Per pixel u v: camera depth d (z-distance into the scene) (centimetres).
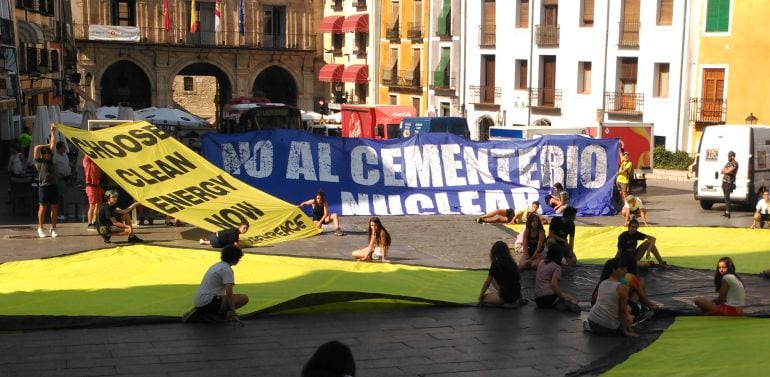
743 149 2909
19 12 4578
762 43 4166
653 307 1370
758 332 1242
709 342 1194
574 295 1588
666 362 1100
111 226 2042
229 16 7350
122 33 6825
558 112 5184
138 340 1192
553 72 5256
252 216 2144
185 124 4216
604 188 2883
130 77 7312
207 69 7662
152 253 1839
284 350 1157
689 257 1970
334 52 7525
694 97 4462
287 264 1753
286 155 2697
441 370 1084
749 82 4228
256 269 1684
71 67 6038
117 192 2211
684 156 4403
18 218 2442
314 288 1513
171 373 1043
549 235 1856
